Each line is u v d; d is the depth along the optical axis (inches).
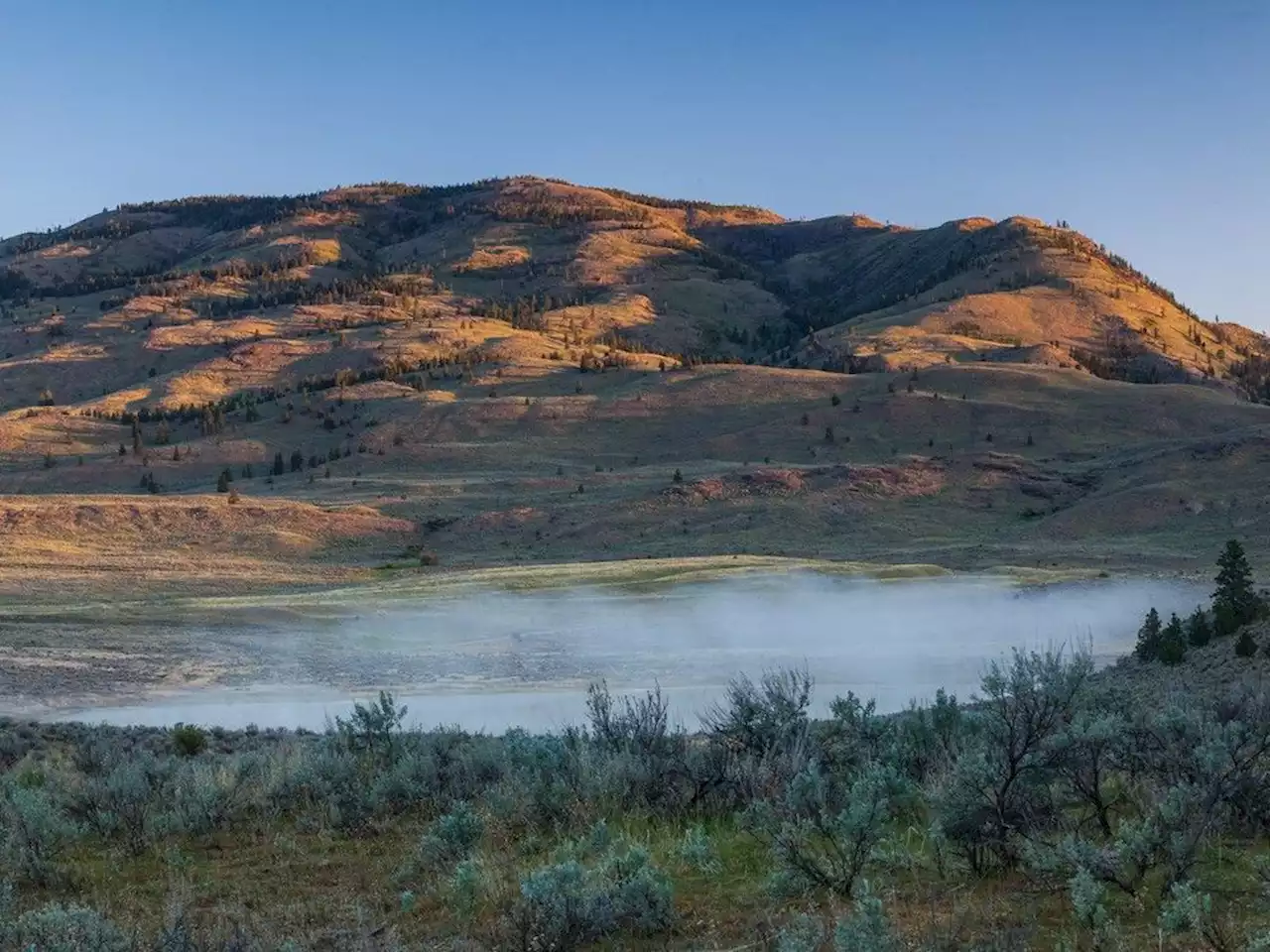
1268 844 267.7
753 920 237.1
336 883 294.2
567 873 242.2
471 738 560.1
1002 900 238.2
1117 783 316.8
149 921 261.3
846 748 382.6
